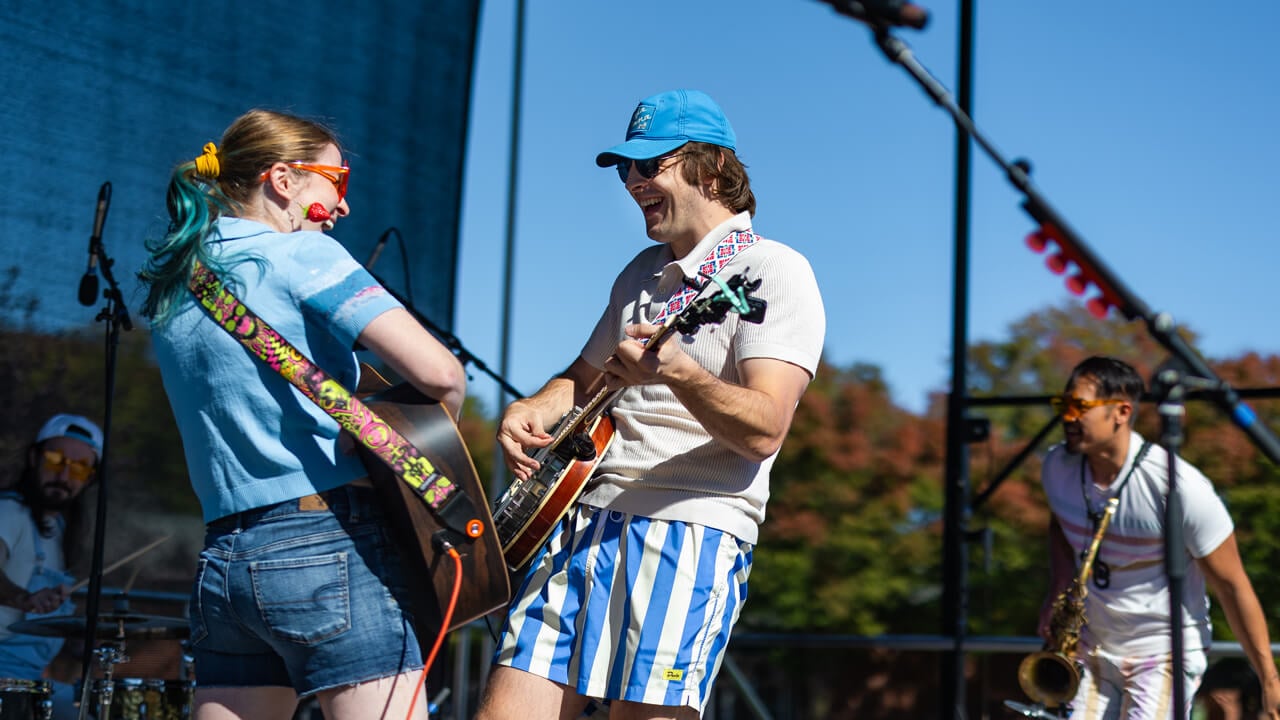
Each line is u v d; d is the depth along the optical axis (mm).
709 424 2184
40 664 3900
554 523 2424
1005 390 11086
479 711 2424
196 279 1964
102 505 3131
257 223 2033
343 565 1939
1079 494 3410
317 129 2129
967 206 4668
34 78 3941
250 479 1940
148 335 4191
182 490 4277
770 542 12188
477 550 2021
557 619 2420
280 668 2025
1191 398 2170
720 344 2365
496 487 5160
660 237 2484
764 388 2238
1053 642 3432
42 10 3967
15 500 3906
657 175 2428
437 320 4719
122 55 4105
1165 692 3260
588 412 2494
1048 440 10688
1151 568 3287
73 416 3988
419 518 2006
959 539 4508
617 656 2346
